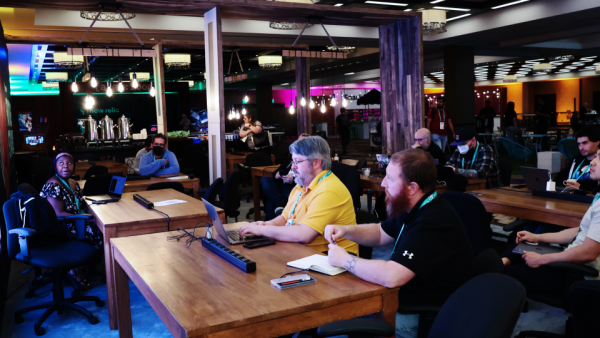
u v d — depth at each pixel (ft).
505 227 11.64
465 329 4.56
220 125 19.30
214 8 18.98
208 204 8.50
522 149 39.09
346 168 16.55
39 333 10.85
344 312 5.88
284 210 10.07
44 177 30.14
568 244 9.39
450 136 43.42
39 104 76.95
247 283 6.37
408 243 6.27
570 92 83.05
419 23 22.26
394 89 24.35
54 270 11.76
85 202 13.98
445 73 43.50
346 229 7.98
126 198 14.58
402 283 6.10
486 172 15.71
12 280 14.92
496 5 32.19
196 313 5.35
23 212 11.87
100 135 35.40
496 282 4.77
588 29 37.01
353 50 43.34
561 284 8.48
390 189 6.71
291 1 20.02
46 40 28.04
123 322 9.59
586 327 5.63
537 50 48.47
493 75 81.76
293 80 74.33
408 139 23.62
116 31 31.07
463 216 10.04
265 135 31.81
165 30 31.55
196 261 7.47
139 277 6.81
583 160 13.84
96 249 12.32
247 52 48.16
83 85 43.37
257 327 5.30
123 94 47.67
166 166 20.52
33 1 17.48
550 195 12.69
